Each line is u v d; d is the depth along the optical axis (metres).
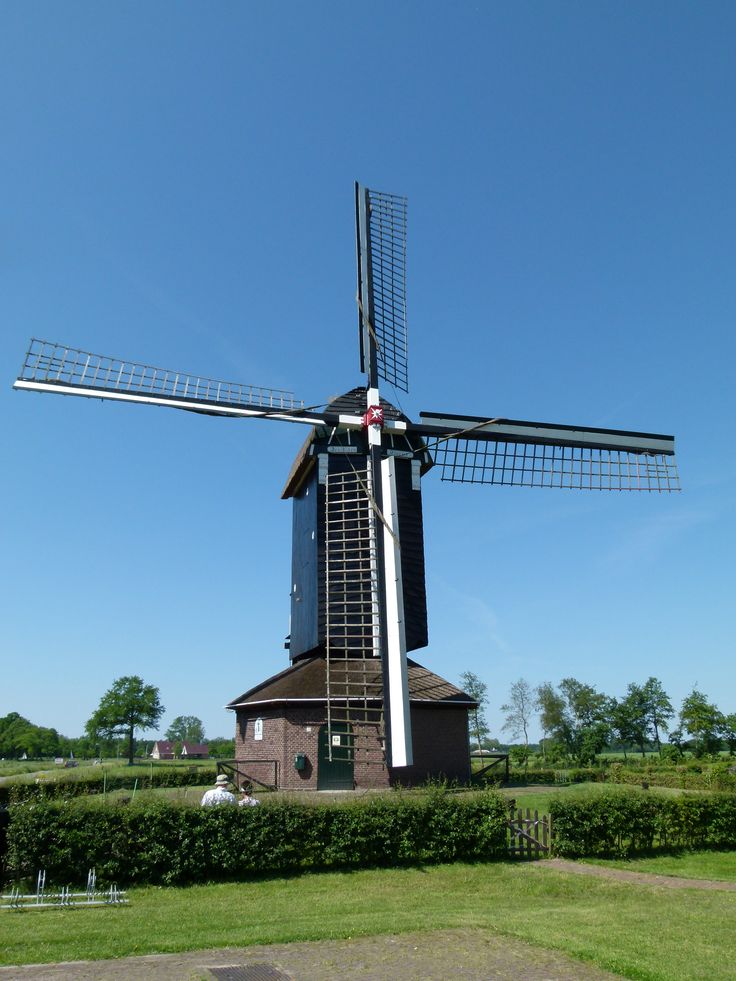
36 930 10.23
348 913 11.70
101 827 13.79
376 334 23.02
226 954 8.95
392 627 18.42
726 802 18.62
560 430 25.20
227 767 26.14
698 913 11.81
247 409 21.78
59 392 20.52
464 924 10.43
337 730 24.27
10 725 134.25
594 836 16.97
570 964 8.47
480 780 28.41
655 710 75.94
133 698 79.75
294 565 28.73
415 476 25.20
